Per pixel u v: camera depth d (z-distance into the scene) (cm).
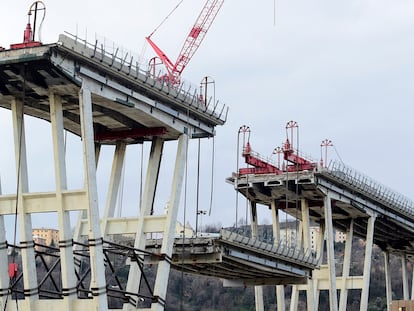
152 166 13588
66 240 11112
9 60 10694
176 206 13212
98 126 13550
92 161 11156
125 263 14500
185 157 13688
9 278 11519
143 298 13000
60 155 11269
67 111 12700
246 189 19788
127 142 13962
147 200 13350
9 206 11450
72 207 11138
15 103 11625
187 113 13662
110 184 13700
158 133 13288
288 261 17312
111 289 11756
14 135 11506
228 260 15412
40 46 10625
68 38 10800
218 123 14512
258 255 16138
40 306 11200
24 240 11300
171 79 13288
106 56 11469
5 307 11269
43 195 11250
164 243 12962
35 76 11088
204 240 14888
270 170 19788
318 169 19288
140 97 12431
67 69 10919
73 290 11100
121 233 13312
